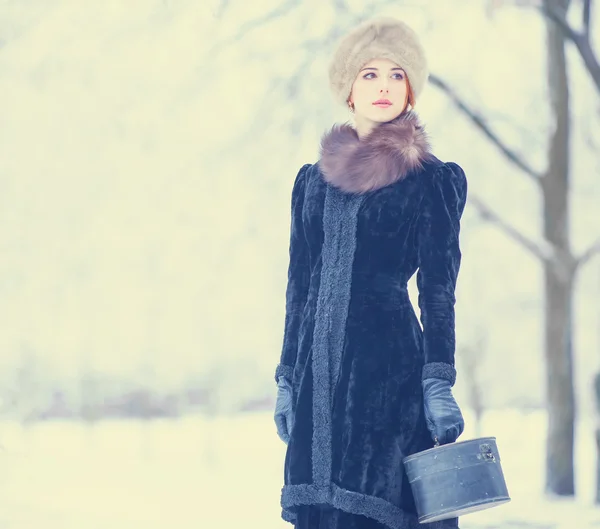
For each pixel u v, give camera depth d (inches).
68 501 658.2
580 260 721.6
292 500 174.7
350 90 194.7
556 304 717.9
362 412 172.6
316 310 181.5
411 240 181.8
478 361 1134.4
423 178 181.9
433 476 163.5
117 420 1865.2
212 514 594.6
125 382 1608.0
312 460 173.8
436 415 167.9
